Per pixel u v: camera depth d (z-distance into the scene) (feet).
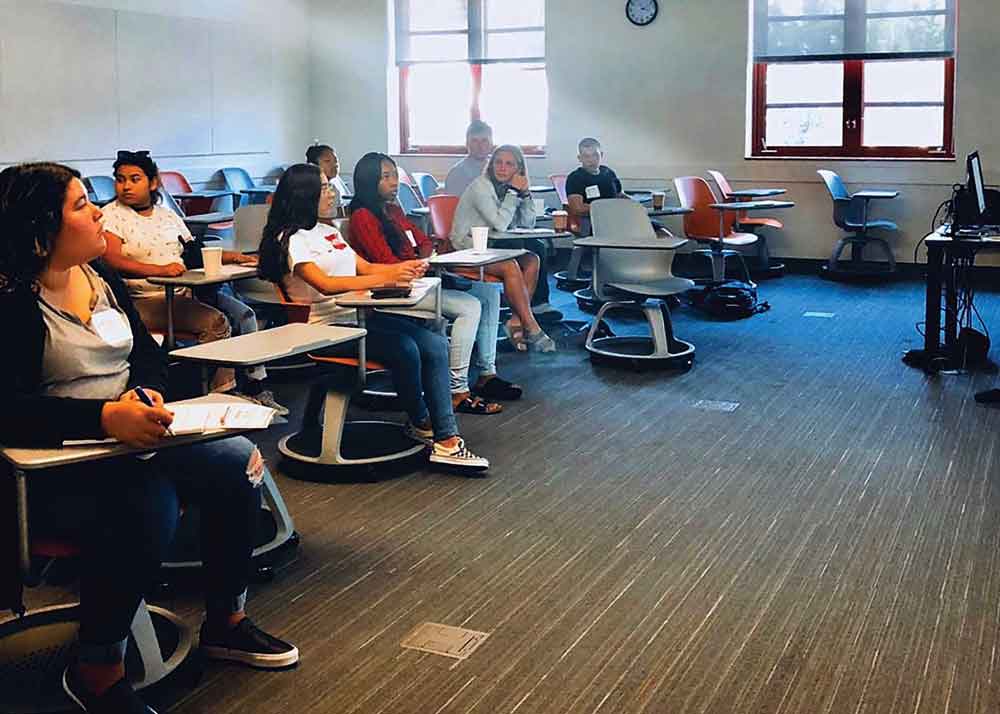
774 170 32.35
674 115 33.35
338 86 37.42
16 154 28.02
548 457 14.62
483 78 35.86
